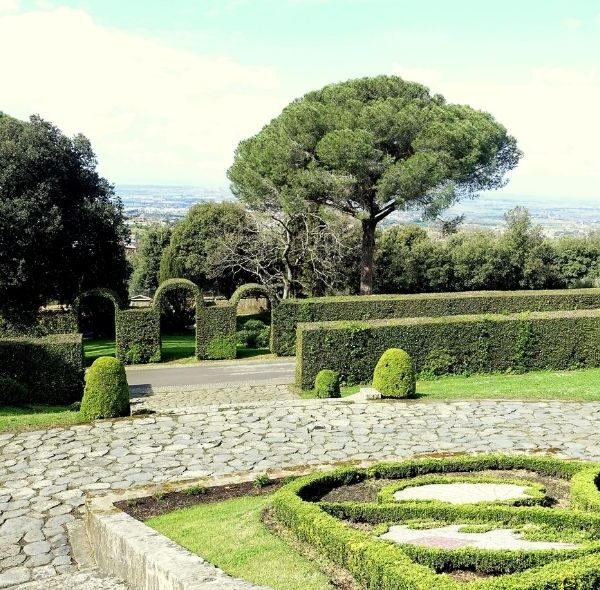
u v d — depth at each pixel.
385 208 34.16
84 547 9.66
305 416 16.03
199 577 6.34
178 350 34.34
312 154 32.72
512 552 7.10
